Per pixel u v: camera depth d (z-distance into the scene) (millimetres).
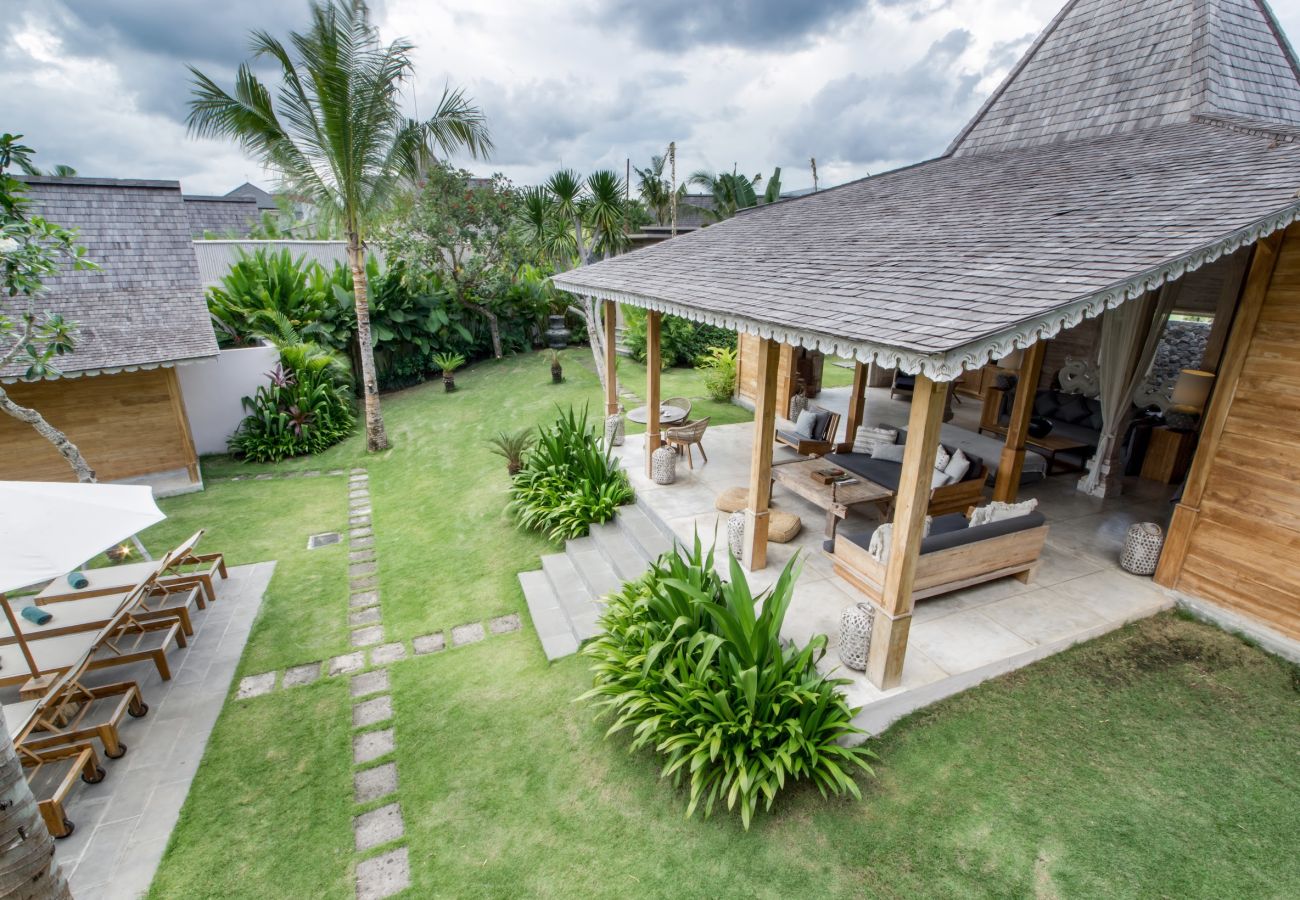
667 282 8781
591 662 6520
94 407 11539
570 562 8648
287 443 14086
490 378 20938
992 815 4281
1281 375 5312
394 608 7945
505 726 5738
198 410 14086
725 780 4520
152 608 7641
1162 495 9062
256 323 15992
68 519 5445
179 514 11016
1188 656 5629
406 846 4594
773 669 4738
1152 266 4145
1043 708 5137
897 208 9016
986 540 6055
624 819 4633
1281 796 4289
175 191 12953
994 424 11828
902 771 4668
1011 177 8469
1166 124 8430
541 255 19969
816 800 4539
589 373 20297
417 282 21531
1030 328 3891
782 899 3906
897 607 4863
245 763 5449
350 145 12461
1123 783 4449
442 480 12328
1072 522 8117
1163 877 3809
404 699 6223
